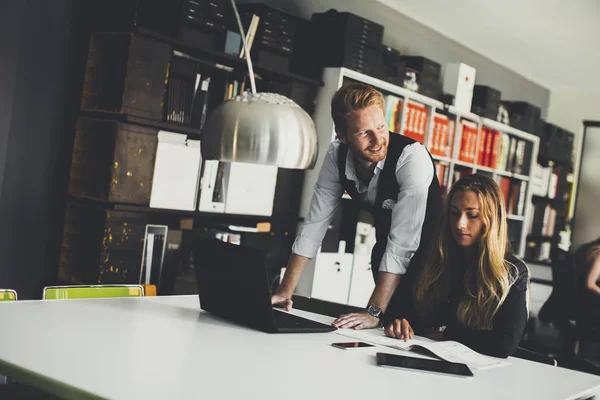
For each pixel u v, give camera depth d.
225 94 4.38
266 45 4.65
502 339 2.18
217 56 4.28
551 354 5.14
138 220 4.01
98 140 3.93
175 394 1.39
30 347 1.64
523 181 8.02
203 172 4.30
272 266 4.92
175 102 4.15
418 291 2.46
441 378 1.81
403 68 5.84
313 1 5.53
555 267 5.32
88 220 3.94
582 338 5.16
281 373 1.67
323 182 2.81
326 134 5.10
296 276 2.73
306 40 5.15
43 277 4.08
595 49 7.09
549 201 8.99
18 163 3.89
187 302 2.54
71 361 1.55
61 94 4.04
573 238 9.60
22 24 3.81
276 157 1.91
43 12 3.90
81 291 2.51
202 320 2.21
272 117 1.91
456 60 7.58
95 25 4.08
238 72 4.58
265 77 4.81
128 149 3.89
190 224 4.34
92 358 1.60
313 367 1.76
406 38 6.71
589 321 5.18
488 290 2.23
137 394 1.37
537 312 5.59
